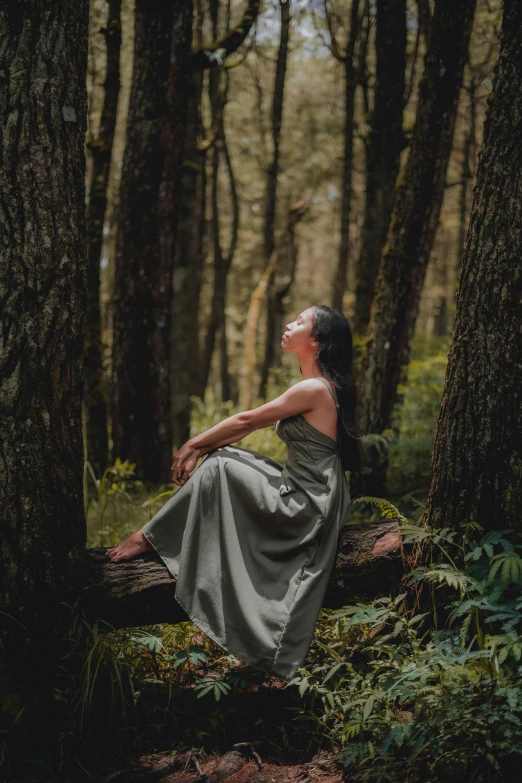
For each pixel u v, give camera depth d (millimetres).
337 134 13180
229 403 11109
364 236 6391
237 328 22328
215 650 3219
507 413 2719
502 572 2477
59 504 2754
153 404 6203
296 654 2656
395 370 5082
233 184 13477
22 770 2543
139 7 5848
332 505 2832
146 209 6012
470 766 2301
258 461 3004
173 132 5992
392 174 6219
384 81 6004
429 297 17812
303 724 2756
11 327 2627
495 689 2352
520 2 2631
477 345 2738
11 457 2643
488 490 2766
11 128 2604
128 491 6004
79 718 2711
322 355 3033
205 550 2822
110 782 2479
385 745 2363
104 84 6270
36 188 2631
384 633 3020
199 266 11203
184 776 2551
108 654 2777
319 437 2936
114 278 6223
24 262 2627
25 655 2670
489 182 2699
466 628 2578
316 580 2742
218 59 6055
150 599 2803
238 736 2768
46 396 2697
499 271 2676
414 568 2861
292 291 22281
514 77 2637
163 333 6203
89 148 6262
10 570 2664
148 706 2844
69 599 2760
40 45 2625
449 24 4590
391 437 4852
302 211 13453
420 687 2479
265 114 13102
